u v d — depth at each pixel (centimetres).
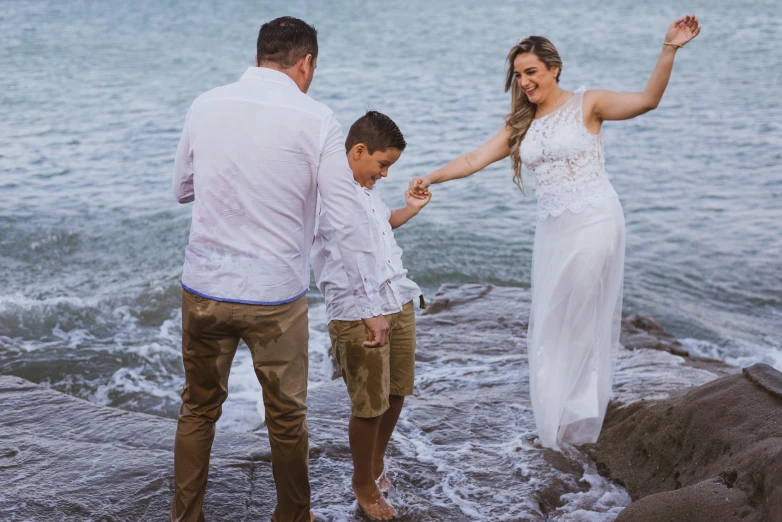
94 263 948
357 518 315
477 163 398
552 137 372
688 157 1516
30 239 1015
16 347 666
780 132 1691
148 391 605
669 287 929
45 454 346
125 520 298
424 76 2555
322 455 372
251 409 550
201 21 4869
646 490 339
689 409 339
